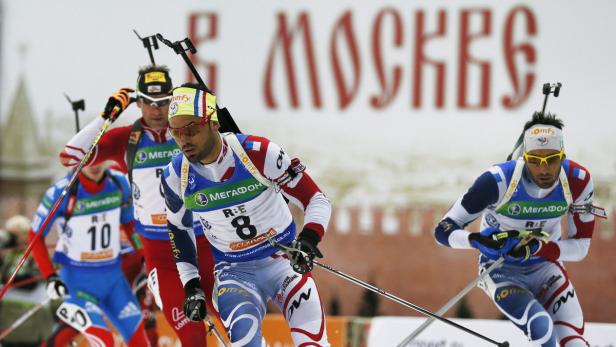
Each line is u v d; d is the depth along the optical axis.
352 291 68.25
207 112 16.98
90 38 69.38
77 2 69.56
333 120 67.56
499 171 20.16
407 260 67.75
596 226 64.81
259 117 68.06
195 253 18.98
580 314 21.05
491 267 20.42
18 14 70.06
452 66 66.38
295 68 67.81
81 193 26.05
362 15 67.25
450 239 20.52
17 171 69.88
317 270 68.75
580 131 64.56
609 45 64.31
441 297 67.44
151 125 22.16
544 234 20.22
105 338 25.31
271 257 18.61
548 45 65.12
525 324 20.50
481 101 66.00
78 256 26.16
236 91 68.38
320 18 67.62
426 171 66.88
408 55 66.81
